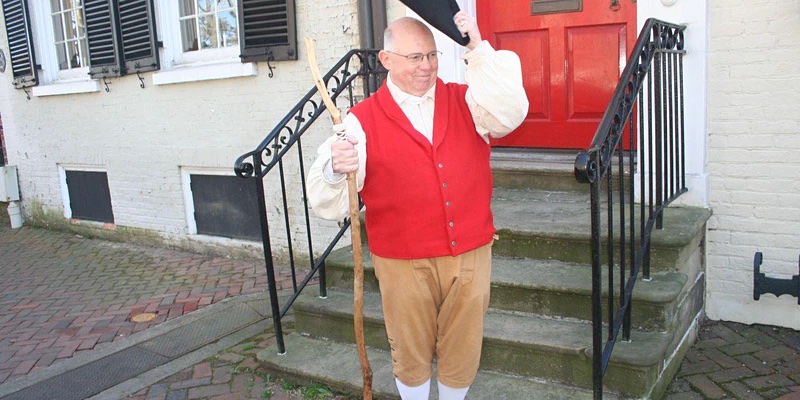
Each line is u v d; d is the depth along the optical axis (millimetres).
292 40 4621
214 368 3355
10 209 7496
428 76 2010
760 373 2871
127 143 6051
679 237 2834
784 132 3121
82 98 6355
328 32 4504
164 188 5855
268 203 5145
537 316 2922
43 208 7285
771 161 3176
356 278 2059
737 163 3252
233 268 5215
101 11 5809
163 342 3758
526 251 3186
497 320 2902
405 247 2078
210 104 5273
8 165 7492
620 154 2451
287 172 4945
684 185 3268
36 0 6730
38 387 3285
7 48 7109
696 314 3260
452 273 2080
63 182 6980
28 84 6875
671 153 3031
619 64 3787
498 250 3252
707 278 3438
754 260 3215
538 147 4129
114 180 6305
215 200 5590
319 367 3023
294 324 3867
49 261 5902
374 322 3090
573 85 3945
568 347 2590
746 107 3178
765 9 3061
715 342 3195
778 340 3182
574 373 2619
